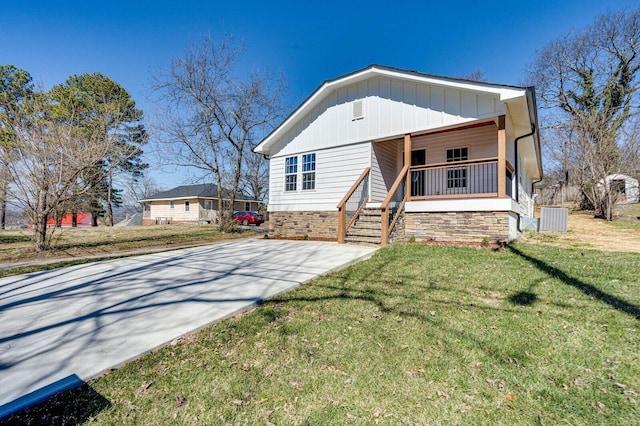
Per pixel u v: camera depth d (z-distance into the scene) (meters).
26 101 9.03
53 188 9.42
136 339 3.02
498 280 4.58
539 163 14.04
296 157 11.41
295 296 4.26
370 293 4.25
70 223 34.03
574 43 21.38
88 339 3.03
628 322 3.10
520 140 10.42
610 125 16.91
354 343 2.88
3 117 8.55
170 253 8.48
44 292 4.77
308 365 2.54
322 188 10.63
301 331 3.15
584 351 2.63
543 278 4.59
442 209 8.05
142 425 1.91
